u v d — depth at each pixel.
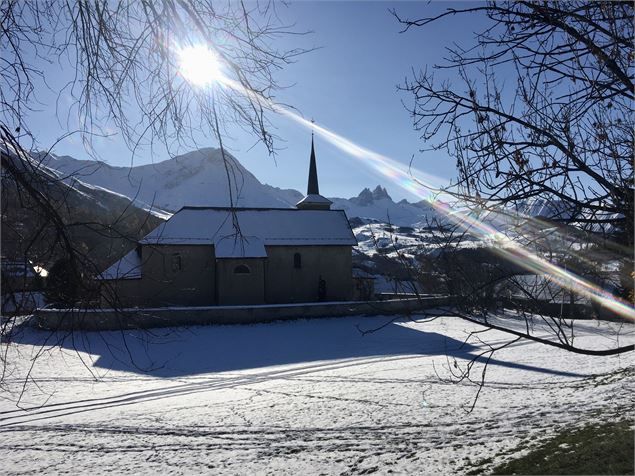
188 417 14.80
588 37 4.36
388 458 10.34
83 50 5.11
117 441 12.49
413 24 4.49
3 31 4.95
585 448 8.73
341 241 51.84
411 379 19.34
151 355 26.98
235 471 10.20
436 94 4.54
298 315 38.31
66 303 5.62
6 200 5.09
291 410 15.21
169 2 4.82
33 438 12.86
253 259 46.56
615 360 21.19
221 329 34.62
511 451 9.74
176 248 45.19
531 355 23.83
